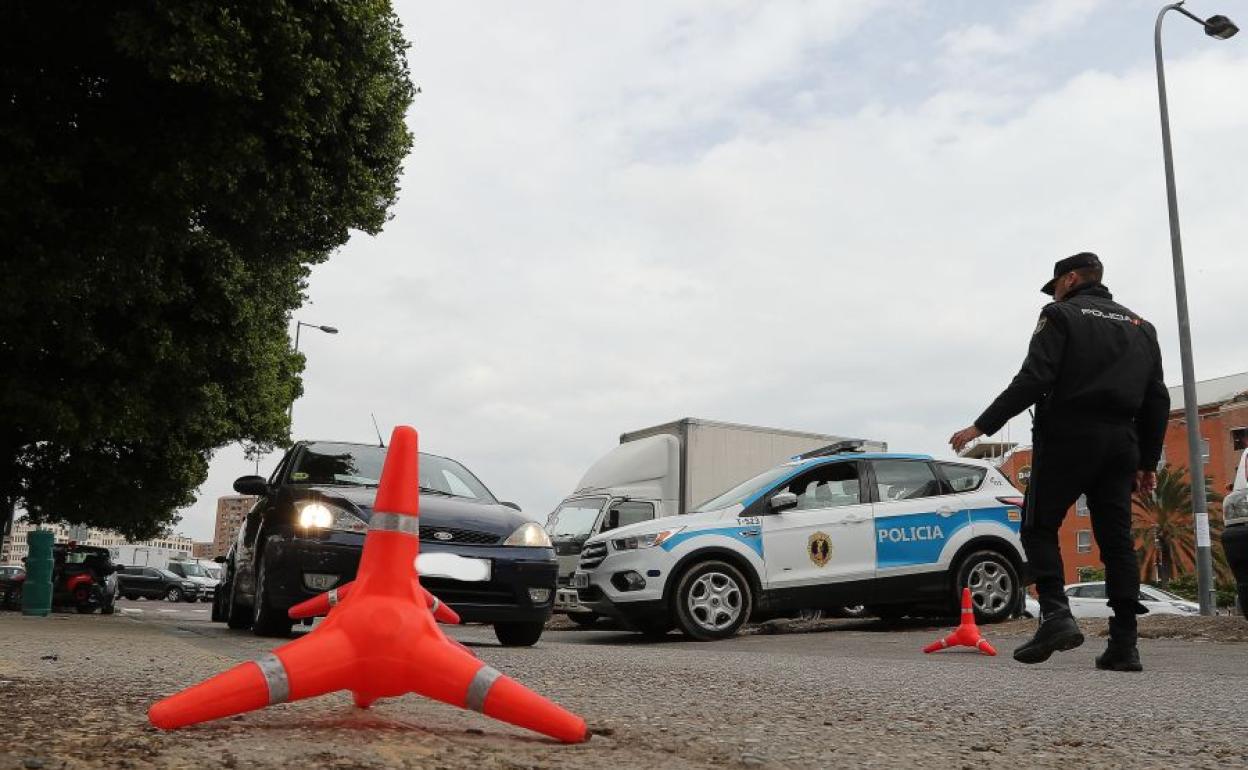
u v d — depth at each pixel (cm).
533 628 724
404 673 204
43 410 1434
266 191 1251
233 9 1136
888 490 1048
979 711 316
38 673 339
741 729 257
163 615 2270
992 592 1047
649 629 1037
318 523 675
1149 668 540
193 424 1961
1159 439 511
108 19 1097
